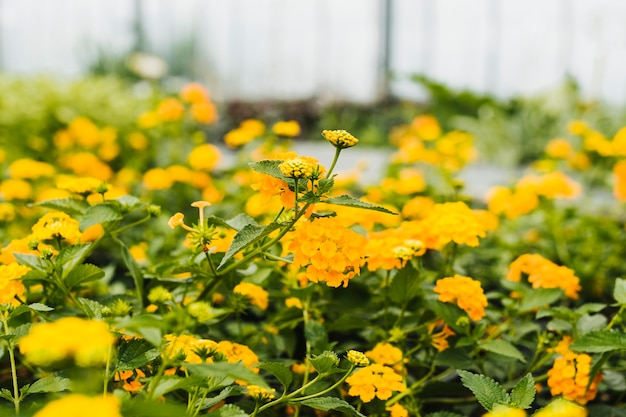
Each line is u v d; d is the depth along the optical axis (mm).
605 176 1753
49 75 2766
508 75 4621
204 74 5090
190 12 5039
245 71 5180
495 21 4621
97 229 948
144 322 539
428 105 4324
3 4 5004
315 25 5152
